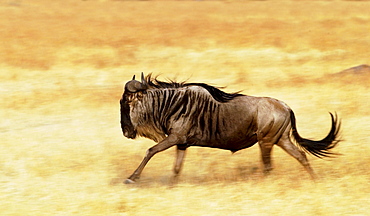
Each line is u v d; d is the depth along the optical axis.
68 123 44.47
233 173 30.88
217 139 28.59
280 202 25.39
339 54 80.88
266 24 107.69
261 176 29.09
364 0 166.50
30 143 38.59
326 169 30.80
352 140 37.34
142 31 102.12
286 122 28.50
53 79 66.00
